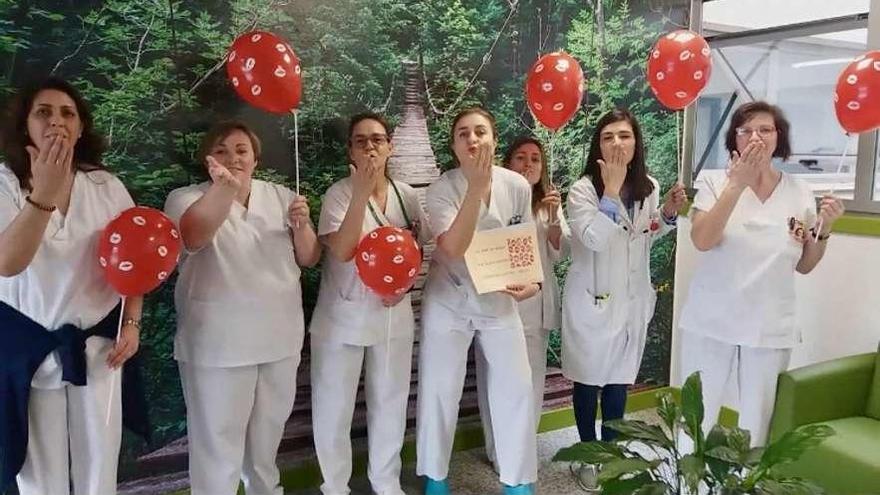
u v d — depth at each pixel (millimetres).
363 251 2197
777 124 2398
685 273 3631
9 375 1778
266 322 2229
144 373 2457
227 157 2199
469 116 2414
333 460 2539
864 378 2527
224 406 2217
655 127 3504
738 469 1383
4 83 2135
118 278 1771
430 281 2580
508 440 2588
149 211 1850
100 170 1969
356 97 2732
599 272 2682
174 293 2369
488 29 2984
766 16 3410
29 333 1794
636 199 2682
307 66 2621
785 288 2395
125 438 2473
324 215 2441
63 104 1842
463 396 3172
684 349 2648
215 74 2459
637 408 3650
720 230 2338
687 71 2451
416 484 2875
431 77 2885
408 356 2572
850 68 2215
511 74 3070
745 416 2500
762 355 2420
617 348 2713
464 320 2525
